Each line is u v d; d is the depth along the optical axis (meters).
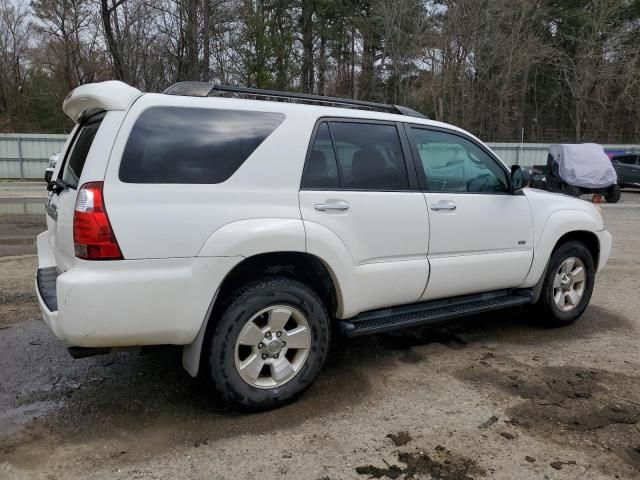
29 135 26.61
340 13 33.38
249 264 3.39
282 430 3.18
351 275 3.61
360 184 3.72
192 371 3.16
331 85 33.94
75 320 2.83
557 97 40.44
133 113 3.01
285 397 3.42
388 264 3.81
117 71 21.94
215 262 3.08
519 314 5.55
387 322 3.92
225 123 3.26
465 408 3.47
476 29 31.08
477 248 4.30
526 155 28.30
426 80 32.44
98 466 2.82
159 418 3.31
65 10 32.12
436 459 2.90
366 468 2.82
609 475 2.79
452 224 4.11
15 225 11.03
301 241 3.35
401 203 3.83
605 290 6.54
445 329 5.05
